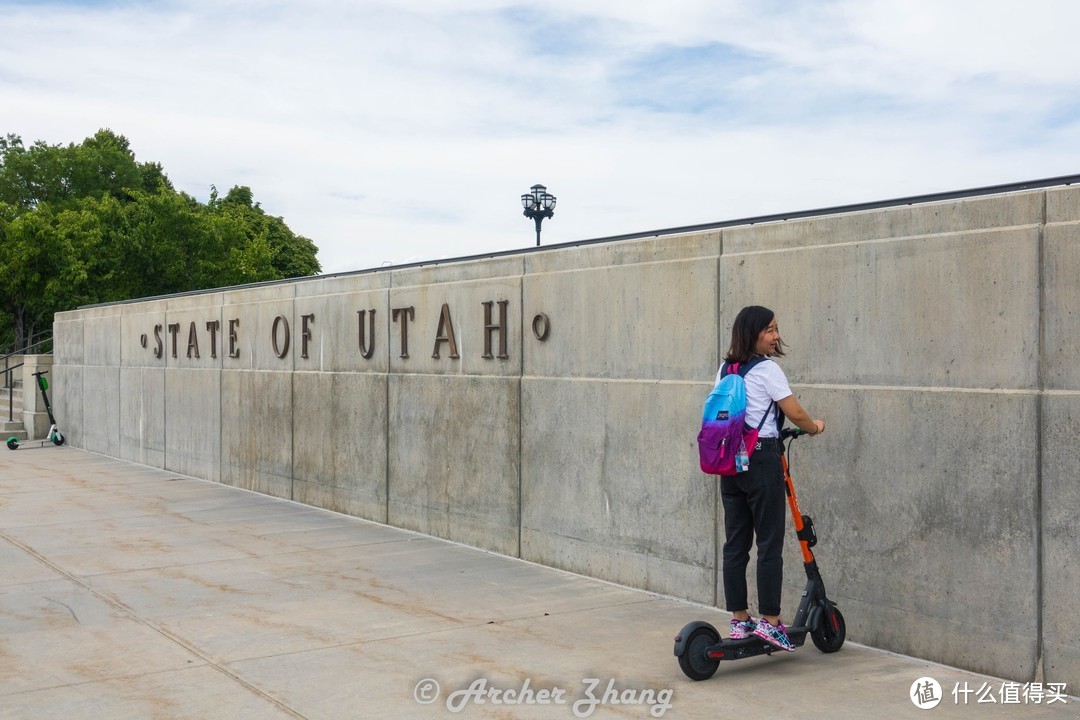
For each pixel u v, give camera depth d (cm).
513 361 901
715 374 707
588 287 816
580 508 825
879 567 598
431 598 743
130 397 1741
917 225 584
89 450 1928
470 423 952
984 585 545
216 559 891
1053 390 517
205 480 1475
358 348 1127
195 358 1509
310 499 1220
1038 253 523
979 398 547
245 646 620
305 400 1226
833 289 626
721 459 540
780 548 554
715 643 541
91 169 5078
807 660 576
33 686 549
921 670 555
